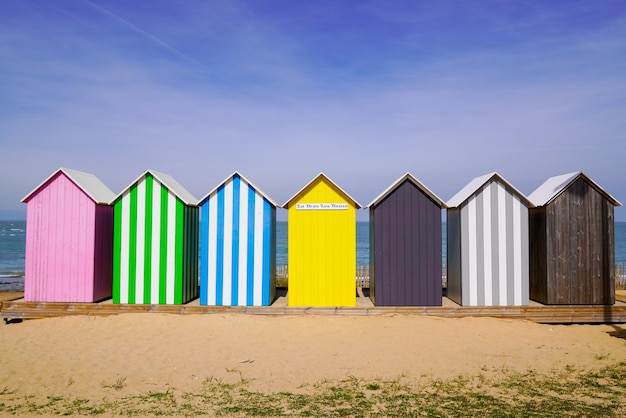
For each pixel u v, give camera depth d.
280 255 52.34
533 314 13.15
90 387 8.38
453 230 14.39
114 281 13.67
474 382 8.56
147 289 13.66
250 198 13.70
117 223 13.77
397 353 10.24
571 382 8.54
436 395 7.94
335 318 12.82
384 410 7.32
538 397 7.82
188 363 9.73
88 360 9.90
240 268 13.63
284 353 10.31
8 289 27.97
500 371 9.16
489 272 13.52
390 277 13.45
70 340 11.27
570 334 12.01
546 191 14.59
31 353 10.35
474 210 13.58
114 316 13.04
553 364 9.59
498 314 13.20
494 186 13.64
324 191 13.58
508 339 11.36
